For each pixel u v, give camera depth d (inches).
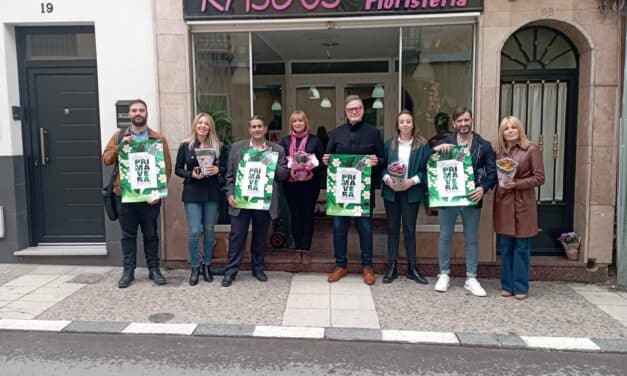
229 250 220.7
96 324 175.8
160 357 154.2
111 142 210.4
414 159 210.8
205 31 236.2
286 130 347.3
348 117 217.0
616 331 172.6
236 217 215.9
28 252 246.1
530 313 188.2
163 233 240.1
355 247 259.9
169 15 231.5
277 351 158.6
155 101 235.5
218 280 224.5
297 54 323.0
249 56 242.2
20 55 245.8
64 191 253.0
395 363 151.2
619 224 217.6
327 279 226.2
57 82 247.3
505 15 221.1
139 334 169.6
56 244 255.3
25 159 250.1
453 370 147.2
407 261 228.4
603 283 225.9
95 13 233.9
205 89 243.0
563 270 227.8
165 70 233.5
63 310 189.0
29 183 252.1
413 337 166.1
